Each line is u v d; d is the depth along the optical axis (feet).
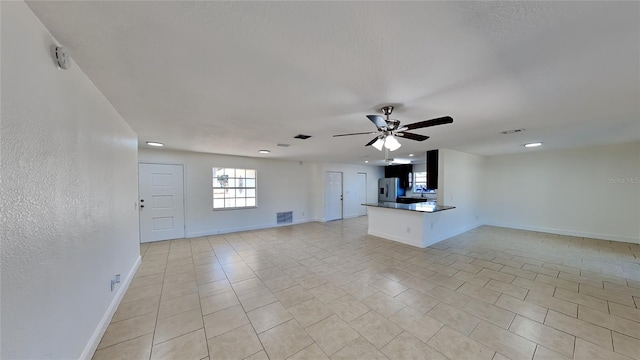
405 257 12.90
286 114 8.11
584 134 11.68
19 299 3.23
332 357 5.60
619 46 4.12
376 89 6.04
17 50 3.18
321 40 4.00
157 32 3.78
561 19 3.45
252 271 11.00
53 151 4.06
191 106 7.32
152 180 16.26
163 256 13.19
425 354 5.67
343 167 27.12
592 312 7.37
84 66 4.90
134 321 7.02
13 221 3.14
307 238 17.46
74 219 4.81
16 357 3.16
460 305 7.86
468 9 3.28
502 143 14.47
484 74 5.23
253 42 4.07
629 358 5.46
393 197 28.78
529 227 19.13
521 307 7.70
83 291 5.19
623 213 15.31
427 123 6.64
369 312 7.49
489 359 5.49
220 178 19.34
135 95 6.45
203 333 6.49
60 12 3.34
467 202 19.27
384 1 3.13
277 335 6.40
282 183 22.68
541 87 5.91
